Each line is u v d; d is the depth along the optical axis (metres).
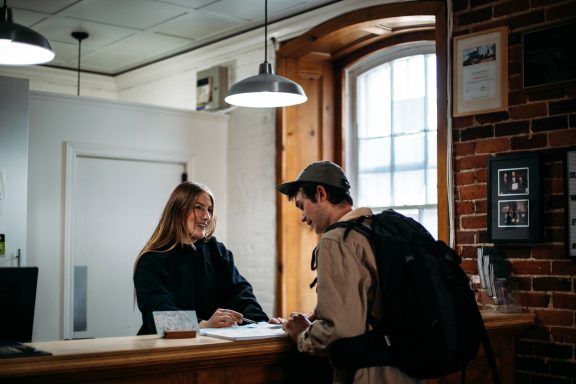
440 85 4.09
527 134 3.70
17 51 3.65
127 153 5.41
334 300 2.16
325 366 2.64
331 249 2.22
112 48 6.30
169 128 5.65
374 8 4.49
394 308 2.15
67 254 5.08
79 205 5.21
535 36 3.66
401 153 4.91
